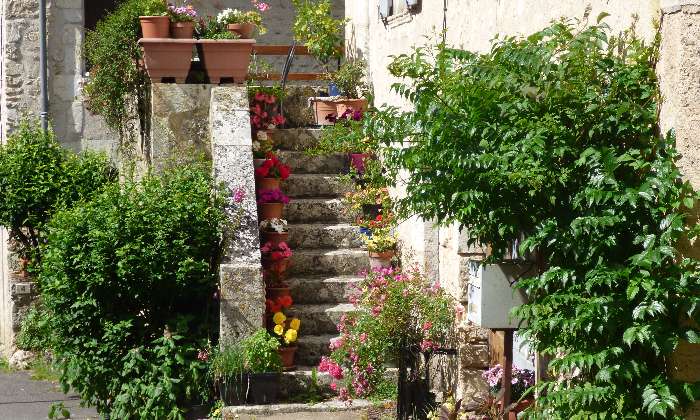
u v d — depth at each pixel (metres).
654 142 4.59
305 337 8.80
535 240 4.80
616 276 4.47
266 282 8.94
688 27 4.46
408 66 5.78
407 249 9.13
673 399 4.33
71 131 13.01
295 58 14.35
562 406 4.86
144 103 10.42
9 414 9.60
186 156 9.74
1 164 10.81
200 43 9.86
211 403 7.97
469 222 5.39
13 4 12.88
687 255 4.46
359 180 10.10
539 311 4.88
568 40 5.13
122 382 8.07
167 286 8.21
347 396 7.84
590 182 4.67
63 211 9.03
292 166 10.30
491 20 7.11
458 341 7.66
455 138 5.26
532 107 4.94
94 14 13.57
